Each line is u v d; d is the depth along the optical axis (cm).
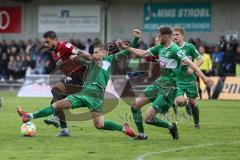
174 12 5475
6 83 5388
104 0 5688
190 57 2369
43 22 5875
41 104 3719
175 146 1770
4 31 6016
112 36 5709
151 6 5550
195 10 5409
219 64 4781
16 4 5959
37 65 5247
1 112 3072
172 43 1842
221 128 2355
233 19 5306
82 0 5756
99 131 2184
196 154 1614
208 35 5384
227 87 4453
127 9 5644
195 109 2356
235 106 3662
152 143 1836
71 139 1928
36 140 1891
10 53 5441
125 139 1938
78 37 5791
